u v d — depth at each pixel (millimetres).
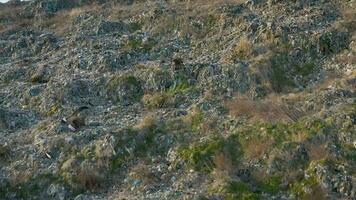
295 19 50625
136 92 45875
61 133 39469
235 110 38312
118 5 73438
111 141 36281
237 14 55594
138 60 52250
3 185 34812
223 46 50562
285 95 40438
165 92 44656
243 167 32562
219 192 30094
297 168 31391
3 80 53719
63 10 76250
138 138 36750
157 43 55250
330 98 37469
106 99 46094
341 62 43344
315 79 42719
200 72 45000
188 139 36094
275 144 33250
